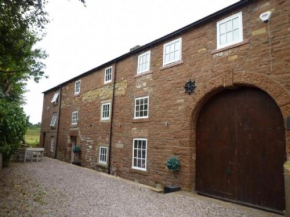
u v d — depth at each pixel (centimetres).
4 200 486
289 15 526
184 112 746
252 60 583
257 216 488
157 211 497
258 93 588
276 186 529
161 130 823
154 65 905
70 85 1644
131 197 607
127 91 1048
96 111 1280
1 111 652
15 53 473
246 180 589
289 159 486
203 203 577
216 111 684
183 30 785
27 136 2580
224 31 666
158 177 805
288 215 347
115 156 1064
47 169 977
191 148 718
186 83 750
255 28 588
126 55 1084
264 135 565
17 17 403
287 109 502
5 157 907
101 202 539
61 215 428
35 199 515
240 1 617
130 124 991
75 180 782
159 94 858
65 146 1569
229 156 635
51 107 1902
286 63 517
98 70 1323
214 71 669
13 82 862
